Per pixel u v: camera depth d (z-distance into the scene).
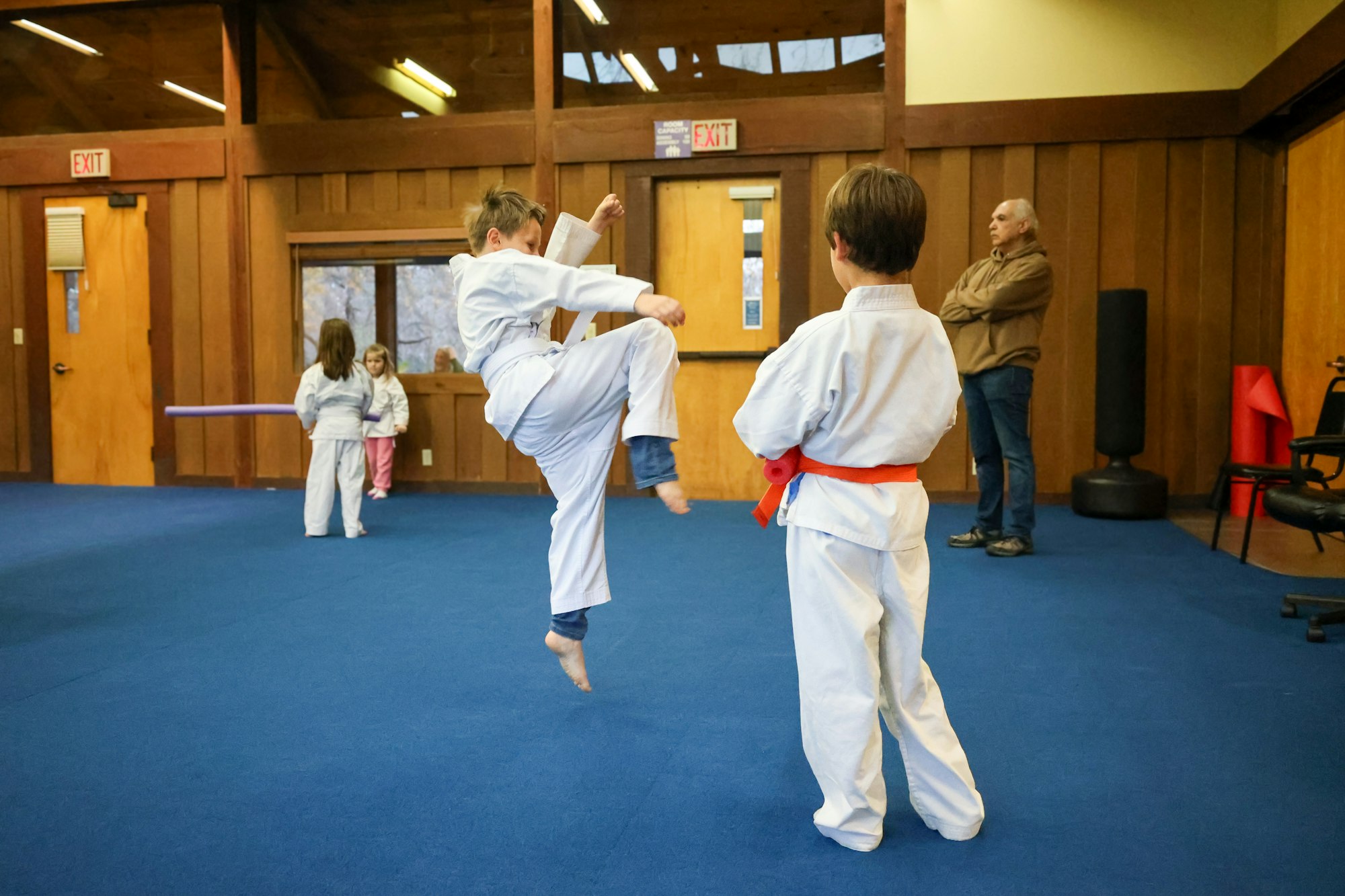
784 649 3.01
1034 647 2.99
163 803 1.90
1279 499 3.32
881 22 6.92
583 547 2.41
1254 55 6.00
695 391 6.82
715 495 6.82
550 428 2.31
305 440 7.36
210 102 8.55
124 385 7.63
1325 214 5.37
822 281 6.56
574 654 2.46
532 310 2.26
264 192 7.30
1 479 7.84
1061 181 6.25
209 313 7.45
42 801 1.91
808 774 2.03
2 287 7.75
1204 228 6.12
